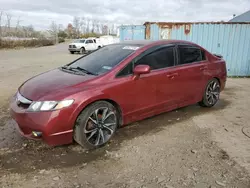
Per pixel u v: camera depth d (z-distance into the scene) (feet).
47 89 10.47
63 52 85.71
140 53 12.62
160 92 13.38
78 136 10.44
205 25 30.40
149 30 30.86
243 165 9.68
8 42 102.37
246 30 30.37
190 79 15.05
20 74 32.53
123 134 12.55
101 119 11.11
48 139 9.79
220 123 14.34
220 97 20.53
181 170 9.30
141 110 12.71
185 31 30.73
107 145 11.33
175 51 14.39
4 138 11.94
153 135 12.48
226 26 30.27
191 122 14.44
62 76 11.91
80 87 10.57
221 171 9.26
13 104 11.05
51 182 8.50
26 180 8.60
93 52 15.07
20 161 9.86
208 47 31.07
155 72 13.01
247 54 31.12
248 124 14.23
